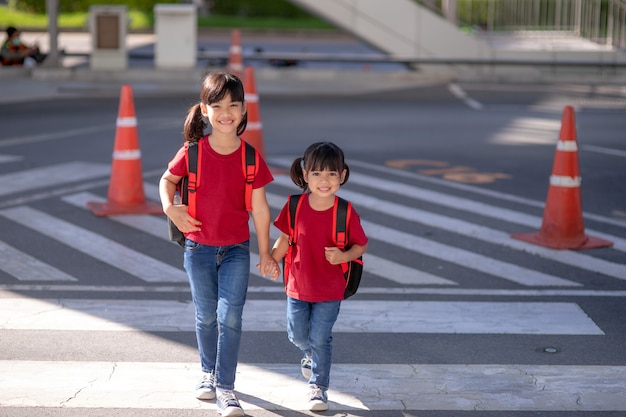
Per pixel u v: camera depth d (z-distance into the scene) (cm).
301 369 1116
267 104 3512
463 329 1288
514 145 2736
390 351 1204
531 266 1596
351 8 4406
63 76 4116
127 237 1723
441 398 1062
